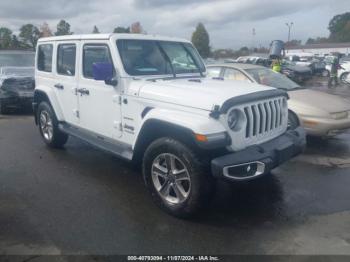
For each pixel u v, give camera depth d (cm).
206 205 392
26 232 376
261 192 478
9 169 566
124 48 482
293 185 502
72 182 513
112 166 580
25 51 1238
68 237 367
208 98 382
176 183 401
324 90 1886
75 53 553
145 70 485
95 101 519
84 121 556
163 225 392
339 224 392
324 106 662
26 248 348
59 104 617
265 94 416
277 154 404
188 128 370
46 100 660
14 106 1022
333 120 647
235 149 388
